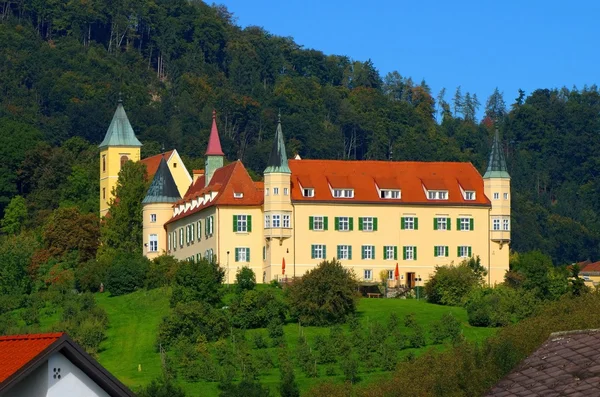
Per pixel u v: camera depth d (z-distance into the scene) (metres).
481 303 174.88
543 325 128.75
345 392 129.00
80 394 63.72
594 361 58.44
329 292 174.25
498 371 92.81
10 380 61.62
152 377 155.25
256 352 160.38
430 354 136.25
